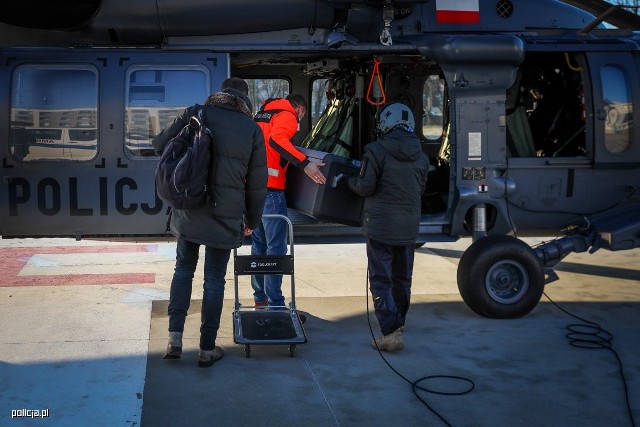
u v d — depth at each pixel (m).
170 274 7.88
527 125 7.09
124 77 5.99
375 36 6.38
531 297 6.30
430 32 6.56
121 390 4.53
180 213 4.86
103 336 5.61
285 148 5.61
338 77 7.60
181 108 6.05
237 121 4.80
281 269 5.60
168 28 6.14
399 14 6.45
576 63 6.98
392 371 4.99
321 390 4.62
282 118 5.68
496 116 6.38
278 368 5.02
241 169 4.82
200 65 6.10
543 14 6.86
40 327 5.82
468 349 5.49
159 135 5.02
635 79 6.59
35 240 9.82
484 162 6.37
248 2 6.12
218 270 5.02
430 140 8.03
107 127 5.94
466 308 6.72
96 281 7.49
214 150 4.71
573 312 6.61
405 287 5.54
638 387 4.71
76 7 5.95
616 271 8.48
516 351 5.45
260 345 5.36
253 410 4.27
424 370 5.02
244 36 6.30
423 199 7.27
